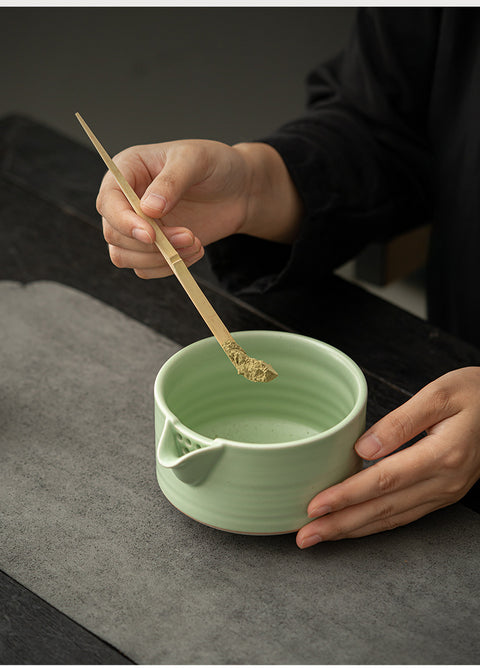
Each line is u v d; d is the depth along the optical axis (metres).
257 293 1.00
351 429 0.78
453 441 0.80
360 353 0.95
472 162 1.12
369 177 1.06
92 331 0.97
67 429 0.88
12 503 0.83
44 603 0.77
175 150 0.88
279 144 1.01
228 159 0.92
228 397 0.85
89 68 2.85
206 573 0.78
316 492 0.78
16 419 0.89
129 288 1.02
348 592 0.77
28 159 1.19
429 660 0.74
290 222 1.02
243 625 0.75
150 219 0.84
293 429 0.85
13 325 0.98
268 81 2.75
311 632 0.75
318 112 1.11
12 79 2.78
